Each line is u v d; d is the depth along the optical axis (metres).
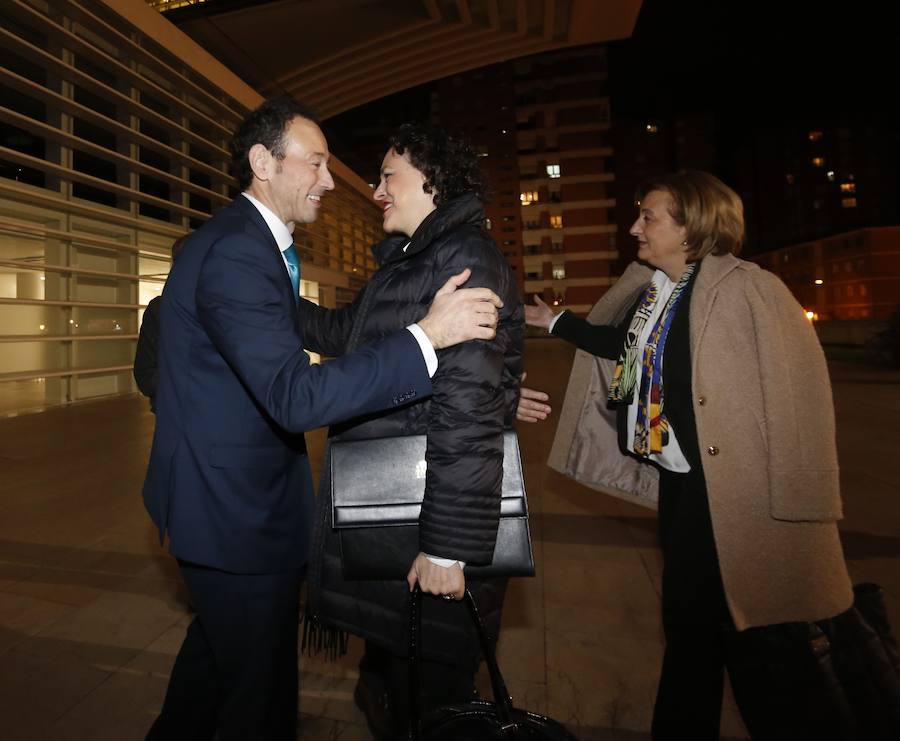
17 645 2.18
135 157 10.91
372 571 1.22
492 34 27.89
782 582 1.30
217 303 1.05
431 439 1.11
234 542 1.14
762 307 1.32
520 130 56.12
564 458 2.04
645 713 1.78
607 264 55.19
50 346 9.44
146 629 2.30
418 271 1.25
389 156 1.39
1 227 8.32
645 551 3.04
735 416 1.33
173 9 22.86
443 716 1.05
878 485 4.09
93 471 4.84
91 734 1.70
